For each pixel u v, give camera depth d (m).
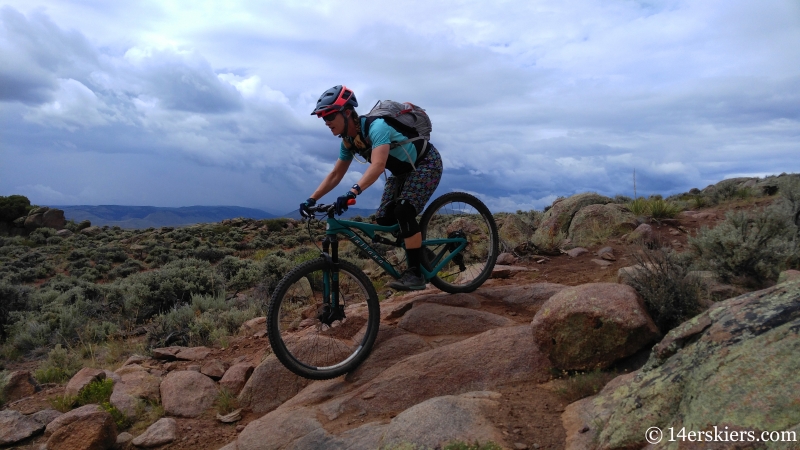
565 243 9.49
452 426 3.06
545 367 3.99
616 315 3.76
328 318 4.57
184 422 4.74
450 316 5.04
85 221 42.19
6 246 32.34
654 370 2.76
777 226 5.73
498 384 3.93
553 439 3.03
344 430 3.68
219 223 42.44
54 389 5.85
